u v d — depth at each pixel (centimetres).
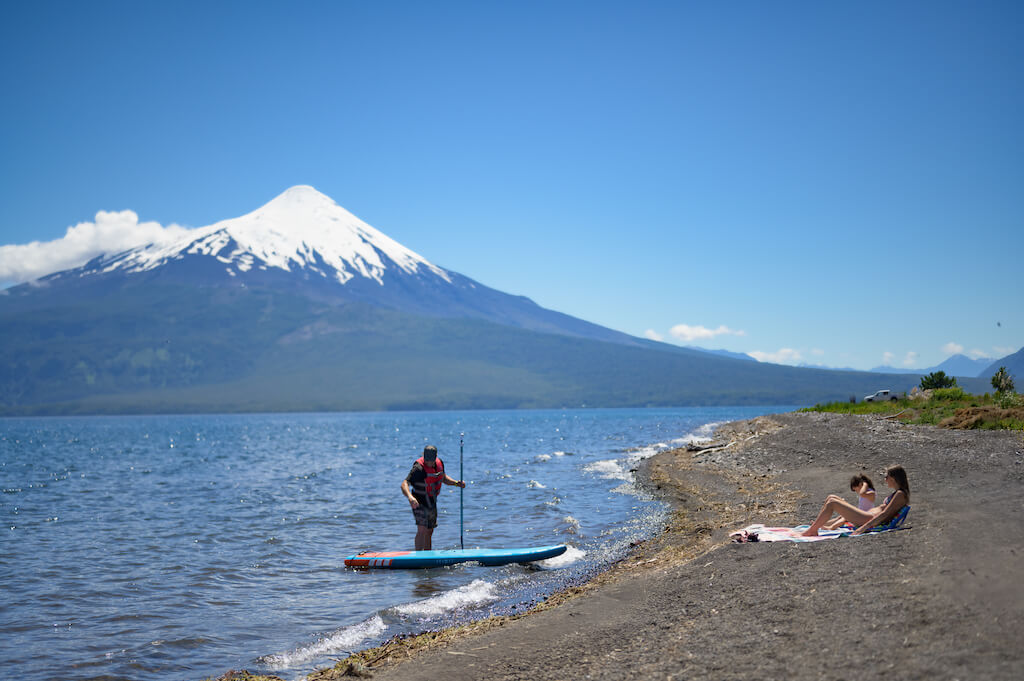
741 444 3644
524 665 798
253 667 934
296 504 2692
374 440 9444
